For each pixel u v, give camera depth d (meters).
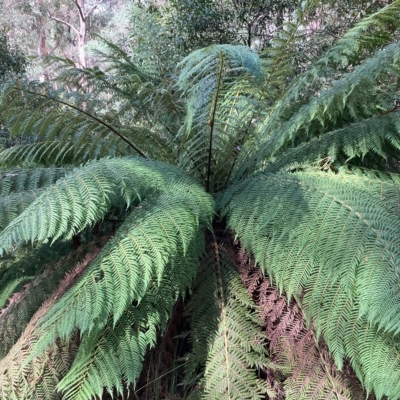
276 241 0.84
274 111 1.22
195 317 0.93
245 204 0.94
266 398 0.87
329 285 0.75
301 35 1.28
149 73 1.44
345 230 0.76
